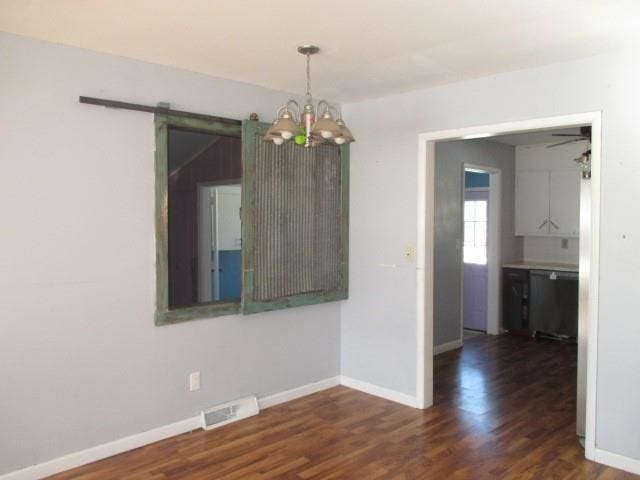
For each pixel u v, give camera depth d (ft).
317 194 13.80
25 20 8.50
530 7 7.86
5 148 9.09
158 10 8.07
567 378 15.67
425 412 12.96
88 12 8.15
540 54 10.12
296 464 10.22
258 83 12.50
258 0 7.64
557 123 10.72
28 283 9.41
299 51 10.02
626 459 10.05
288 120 8.86
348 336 14.89
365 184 14.26
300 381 14.08
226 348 12.39
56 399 9.80
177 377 11.53
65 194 9.79
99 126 10.18
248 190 12.28
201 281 15.55
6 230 9.14
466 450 10.84
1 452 9.21
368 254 14.26
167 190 11.15
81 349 10.09
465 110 12.13
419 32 8.94
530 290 20.89
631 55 9.79
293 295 13.37
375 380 14.25
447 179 18.92
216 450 10.82
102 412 10.41
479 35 9.09
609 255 10.15
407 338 13.48
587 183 11.17
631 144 9.85
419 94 12.97
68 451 9.98
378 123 13.89
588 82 10.30
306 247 13.60
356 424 12.21
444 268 18.90
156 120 10.93
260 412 12.96
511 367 16.85
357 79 12.01
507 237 22.25
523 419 12.50
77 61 9.86
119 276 10.54
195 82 11.57
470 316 22.85
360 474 9.84
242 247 12.30
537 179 21.85
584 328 11.12
